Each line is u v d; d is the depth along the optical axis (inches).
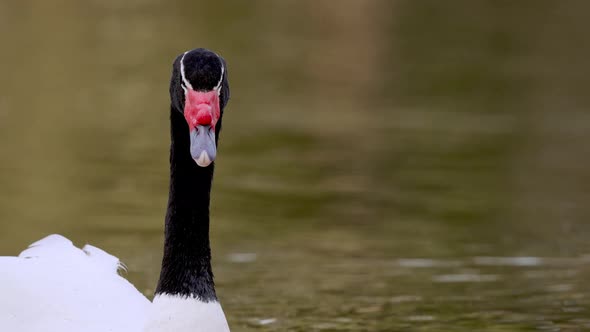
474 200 643.5
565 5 1525.6
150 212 587.2
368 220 593.0
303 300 445.7
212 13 1400.1
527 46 1232.8
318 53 1162.6
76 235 540.4
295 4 1505.9
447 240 554.6
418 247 534.9
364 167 717.3
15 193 615.8
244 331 404.2
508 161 745.0
